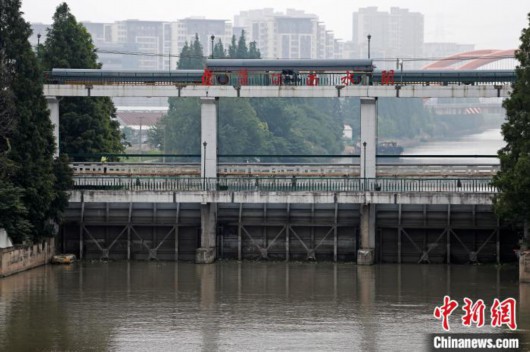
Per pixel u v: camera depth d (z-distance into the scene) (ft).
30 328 568.41
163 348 528.63
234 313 601.21
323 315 596.70
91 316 594.24
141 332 559.38
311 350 524.52
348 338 547.08
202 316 594.24
